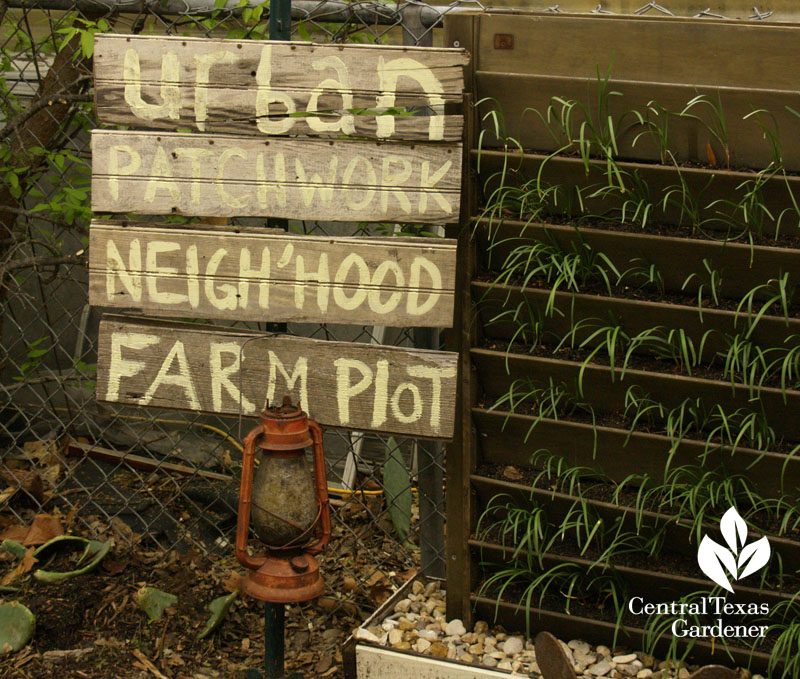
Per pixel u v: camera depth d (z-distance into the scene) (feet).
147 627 9.55
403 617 8.99
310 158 8.11
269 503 7.73
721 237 7.86
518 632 8.80
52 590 9.79
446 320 8.07
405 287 8.09
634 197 7.97
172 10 9.93
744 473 8.08
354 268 8.13
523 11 8.06
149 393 8.58
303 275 8.20
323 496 7.95
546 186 8.19
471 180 8.27
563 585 8.70
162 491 12.23
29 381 12.12
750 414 7.84
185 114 8.19
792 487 8.00
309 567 7.84
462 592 8.85
